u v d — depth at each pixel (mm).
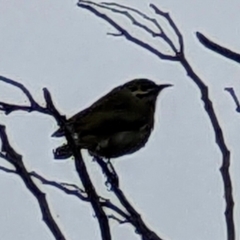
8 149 6895
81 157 6809
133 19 8164
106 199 7363
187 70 7832
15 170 6910
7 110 6902
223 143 7508
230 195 7348
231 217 7297
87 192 6820
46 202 6938
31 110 6871
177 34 7918
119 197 7340
